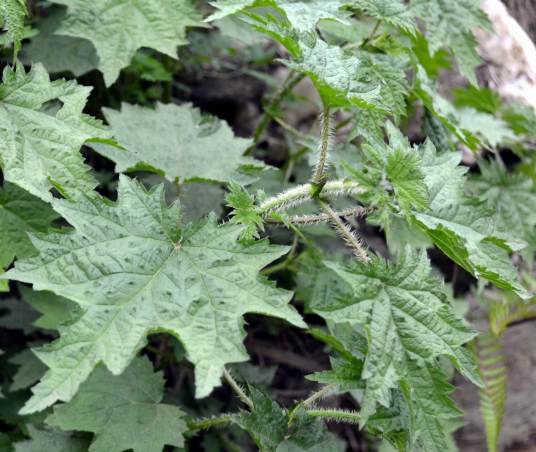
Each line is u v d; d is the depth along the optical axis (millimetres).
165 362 1164
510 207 1257
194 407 1182
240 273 861
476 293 1330
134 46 1069
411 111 1226
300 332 1346
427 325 859
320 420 936
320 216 920
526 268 1332
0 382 1142
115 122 1063
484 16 1136
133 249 861
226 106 1545
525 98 1391
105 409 982
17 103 913
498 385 1193
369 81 897
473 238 914
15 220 966
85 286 838
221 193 1177
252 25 874
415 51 1211
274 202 917
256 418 909
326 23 1160
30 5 1178
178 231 877
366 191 889
